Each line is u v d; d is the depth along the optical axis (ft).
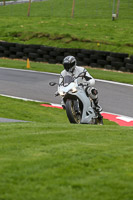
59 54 264.31
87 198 37.45
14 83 194.80
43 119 126.41
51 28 347.56
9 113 129.49
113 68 240.53
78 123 92.17
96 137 68.44
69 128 77.97
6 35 345.10
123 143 63.72
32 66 249.34
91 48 288.51
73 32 326.24
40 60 274.36
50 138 64.64
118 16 392.68
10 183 41.22
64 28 345.10
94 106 101.45
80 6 470.80
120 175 44.27
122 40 295.69
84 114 92.73
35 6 513.86
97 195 38.24
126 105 154.61
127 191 39.32
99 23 360.89
